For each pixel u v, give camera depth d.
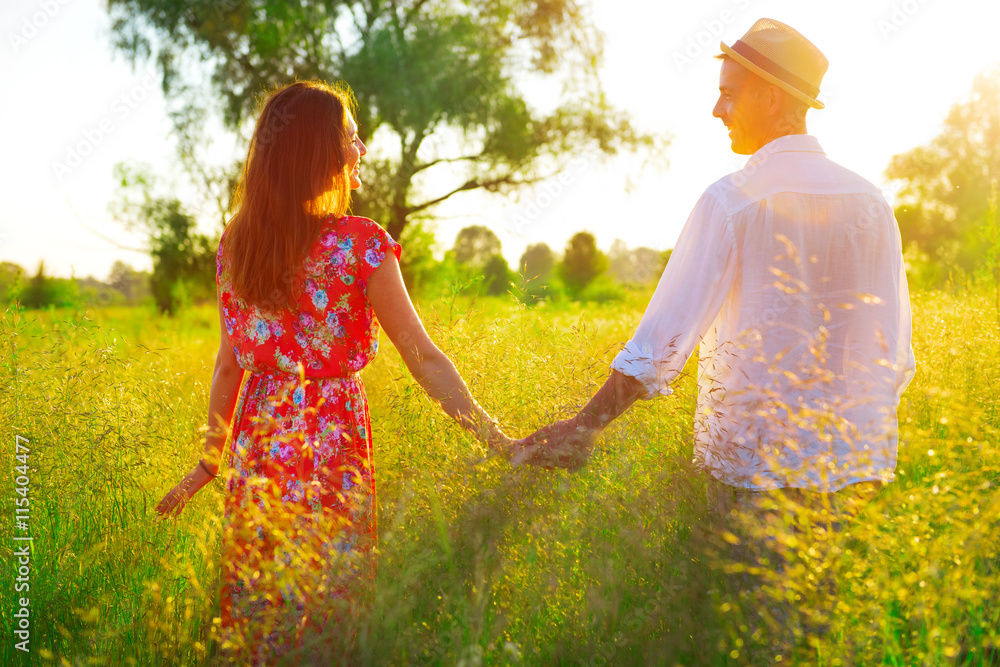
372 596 1.42
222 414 1.85
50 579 1.74
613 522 1.45
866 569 1.34
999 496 1.34
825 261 1.58
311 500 1.57
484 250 18.44
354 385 1.68
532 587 1.37
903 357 1.78
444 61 19.42
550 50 20.84
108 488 2.03
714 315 1.65
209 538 1.63
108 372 2.41
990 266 4.21
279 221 1.56
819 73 1.70
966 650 1.36
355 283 1.60
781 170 1.61
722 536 1.42
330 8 18.70
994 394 2.27
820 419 1.48
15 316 2.57
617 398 1.68
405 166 20.16
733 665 1.31
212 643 1.54
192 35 17.62
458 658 1.27
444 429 1.80
